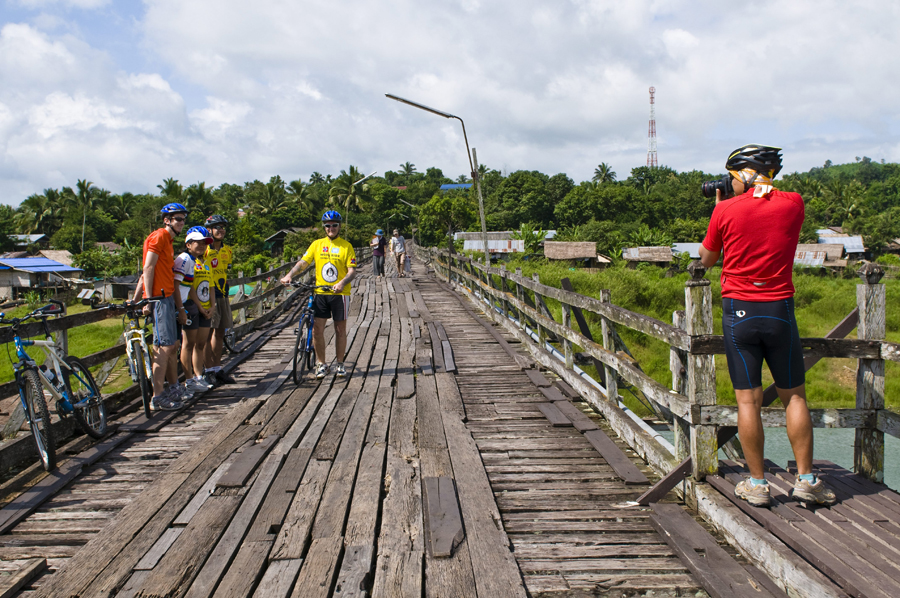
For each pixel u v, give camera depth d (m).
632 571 2.88
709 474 3.49
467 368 7.35
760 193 2.95
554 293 6.90
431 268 26.42
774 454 9.88
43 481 3.98
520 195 86.31
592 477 4.02
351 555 2.98
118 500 3.77
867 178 142.50
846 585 2.33
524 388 6.40
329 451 4.42
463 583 2.76
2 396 4.28
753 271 2.95
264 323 11.33
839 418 3.29
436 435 4.79
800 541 2.67
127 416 5.50
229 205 78.75
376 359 7.72
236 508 3.52
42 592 2.71
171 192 66.19
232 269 44.88
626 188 79.38
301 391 6.16
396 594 2.66
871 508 2.98
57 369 4.51
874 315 3.31
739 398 3.09
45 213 73.12
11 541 3.26
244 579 2.78
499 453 4.50
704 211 81.25
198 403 5.92
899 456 9.56
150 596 2.68
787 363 3.02
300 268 6.66
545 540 3.19
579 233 60.41
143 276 5.26
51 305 4.59
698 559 2.88
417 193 108.75
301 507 3.52
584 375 6.09
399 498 3.66
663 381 13.86
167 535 3.21
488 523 3.32
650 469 4.14
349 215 80.38
